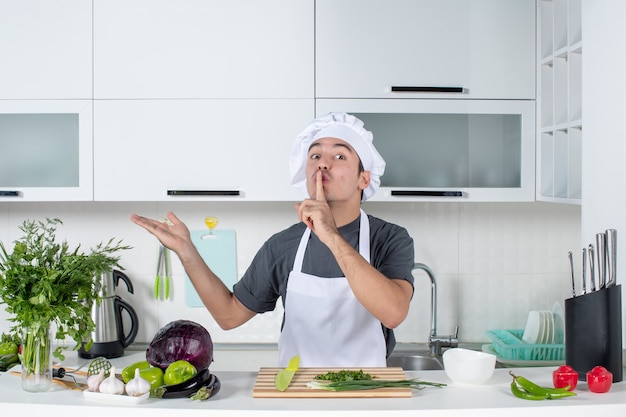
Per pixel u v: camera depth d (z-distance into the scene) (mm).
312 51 2520
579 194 2355
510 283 2938
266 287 1937
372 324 1864
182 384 1526
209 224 2895
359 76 2523
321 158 1785
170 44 2514
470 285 2932
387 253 1845
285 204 2896
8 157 2561
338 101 2523
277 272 1928
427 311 2918
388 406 1443
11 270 1565
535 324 2697
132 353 2725
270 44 2514
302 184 2043
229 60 2516
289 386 1548
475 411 1432
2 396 1546
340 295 1848
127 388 1488
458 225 2922
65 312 1580
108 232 2908
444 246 2922
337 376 1567
